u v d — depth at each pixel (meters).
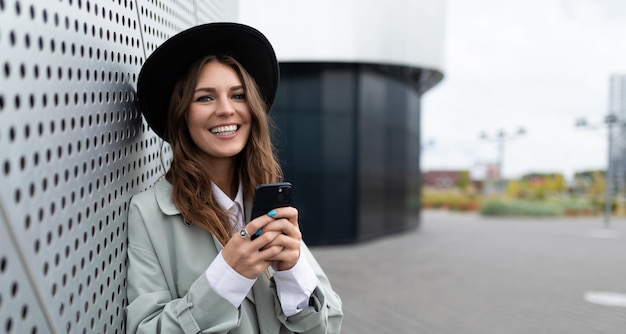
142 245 0.96
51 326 0.64
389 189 10.86
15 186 0.56
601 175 28.66
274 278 0.98
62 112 0.68
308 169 9.01
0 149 0.53
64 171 0.69
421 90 13.04
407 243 9.96
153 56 0.92
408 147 11.90
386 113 10.38
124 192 0.98
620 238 11.66
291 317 1.00
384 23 9.10
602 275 6.84
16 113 0.56
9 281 0.54
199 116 0.97
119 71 0.95
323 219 9.11
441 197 29.36
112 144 0.90
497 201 22.53
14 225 0.55
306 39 8.75
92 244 0.79
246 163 1.07
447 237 11.30
